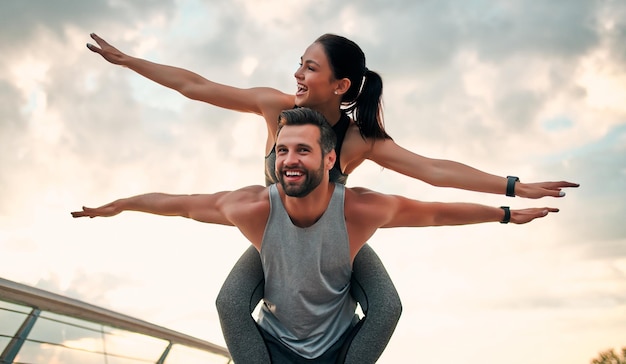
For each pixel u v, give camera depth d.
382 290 2.60
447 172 2.64
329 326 2.62
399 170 2.75
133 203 2.72
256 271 2.62
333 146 2.30
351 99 2.78
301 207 2.31
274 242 2.39
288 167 2.22
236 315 2.53
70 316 13.20
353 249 2.47
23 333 11.64
